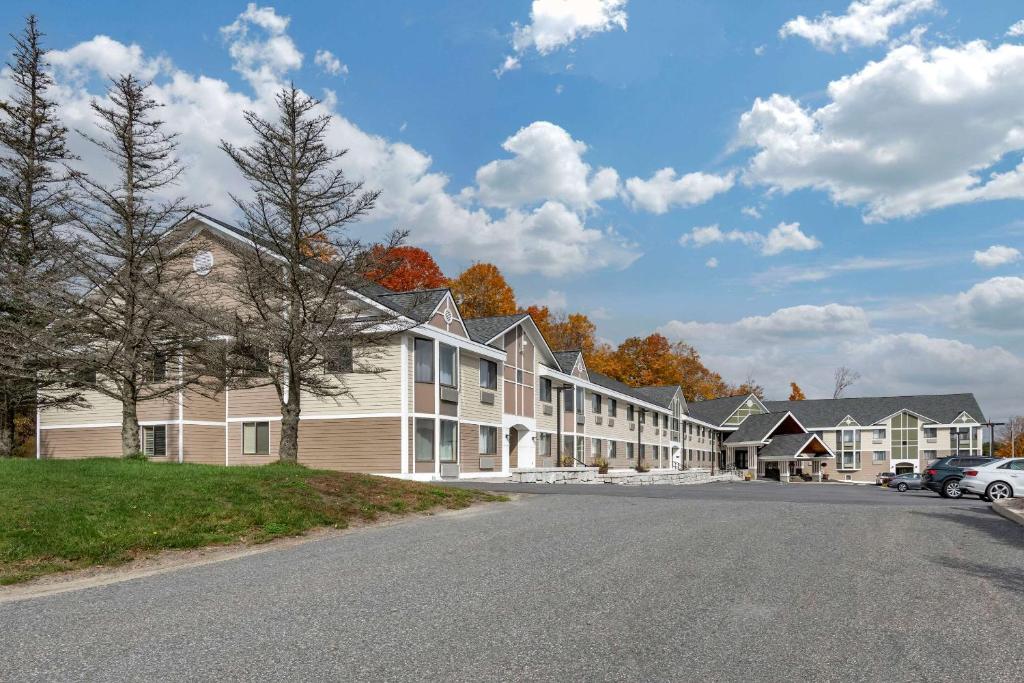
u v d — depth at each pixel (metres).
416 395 31.03
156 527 13.24
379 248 21.36
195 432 31.73
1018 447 102.94
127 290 22.98
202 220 30.61
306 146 21.53
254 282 21.80
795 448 69.12
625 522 15.27
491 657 6.62
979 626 7.72
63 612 8.45
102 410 33.22
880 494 35.31
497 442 38.44
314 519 15.23
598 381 53.16
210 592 9.34
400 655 6.67
